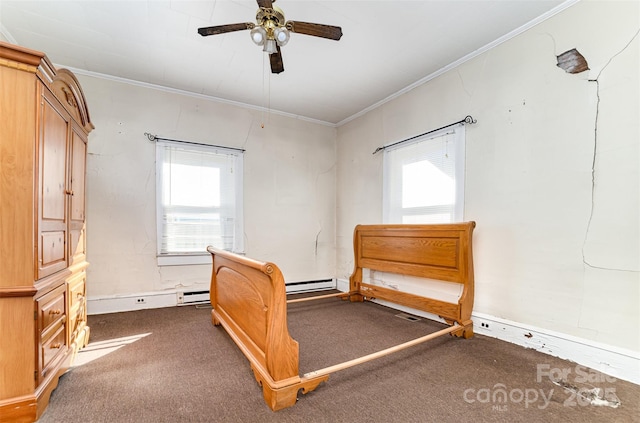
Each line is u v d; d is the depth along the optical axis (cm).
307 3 213
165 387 173
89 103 315
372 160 407
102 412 149
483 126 271
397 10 221
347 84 345
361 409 153
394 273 342
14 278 138
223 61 295
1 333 136
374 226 362
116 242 326
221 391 169
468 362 207
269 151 423
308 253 453
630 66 188
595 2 202
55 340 168
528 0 212
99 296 317
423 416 148
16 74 139
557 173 221
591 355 199
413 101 345
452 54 282
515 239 245
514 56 248
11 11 221
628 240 187
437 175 315
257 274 182
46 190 155
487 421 144
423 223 331
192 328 272
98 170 318
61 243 177
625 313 188
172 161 357
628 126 188
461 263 263
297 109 421
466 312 258
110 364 201
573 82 213
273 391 151
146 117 343
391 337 255
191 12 224
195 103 371
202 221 373
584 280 206
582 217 208
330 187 476
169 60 293
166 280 350
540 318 229
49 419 143
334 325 286
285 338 160
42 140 150
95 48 272
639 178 183
